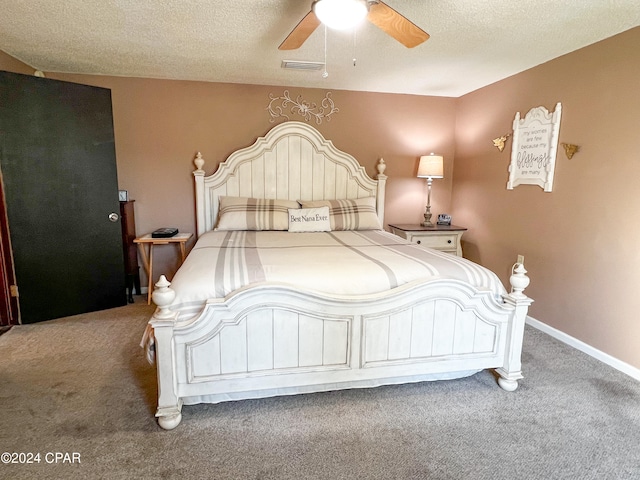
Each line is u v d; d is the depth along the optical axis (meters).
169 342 1.84
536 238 3.25
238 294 1.90
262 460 1.68
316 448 1.76
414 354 2.19
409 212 4.49
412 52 2.92
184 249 3.70
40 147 3.04
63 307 3.31
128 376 2.36
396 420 1.97
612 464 1.68
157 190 3.90
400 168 4.40
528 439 1.84
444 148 4.47
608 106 2.56
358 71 3.43
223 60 3.16
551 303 3.09
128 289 3.75
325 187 4.14
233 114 3.91
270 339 2.00
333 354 2.09
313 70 3.42
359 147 4.26
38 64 3.31
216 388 1.98
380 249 2.76
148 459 1.67
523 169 3.37
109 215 3.46
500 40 2.65
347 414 2.02
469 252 4.24
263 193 4.01
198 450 1.73
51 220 3.16
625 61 2.44
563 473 1.63
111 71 3.52
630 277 2.45
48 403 2.07
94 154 3.31
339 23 1.79
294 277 2.06
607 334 2.61
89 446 1.75
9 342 2.82
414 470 1.63
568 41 2.64
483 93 3.92
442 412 2.05
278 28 2.51
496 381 2.38
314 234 3.46
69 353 2.66
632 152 2.41
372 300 2.04
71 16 2.34
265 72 3.50
